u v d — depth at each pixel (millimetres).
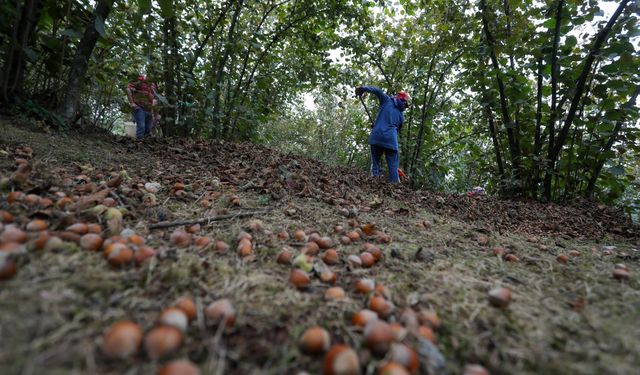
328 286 1503
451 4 6766
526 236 3078
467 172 12664
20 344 900
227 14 6695
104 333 1005
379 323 1066
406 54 8359
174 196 2609
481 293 1573
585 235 3402
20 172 2166
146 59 4867
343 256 1884
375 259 1875
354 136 11305
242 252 1703
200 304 1214
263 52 7176
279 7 7297
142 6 3957
